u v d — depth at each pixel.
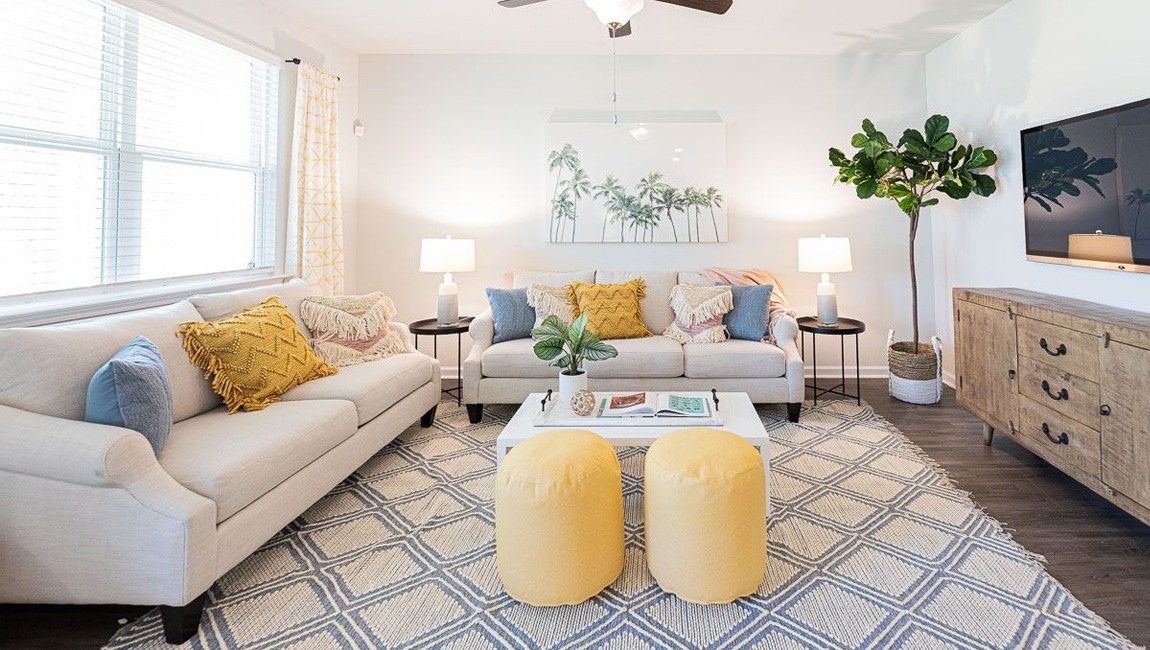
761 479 1.53
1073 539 1.83
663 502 1.52
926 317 3.96
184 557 1.36
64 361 1.59
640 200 3.96
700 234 3.96
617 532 1.61
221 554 1.48
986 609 1.48
